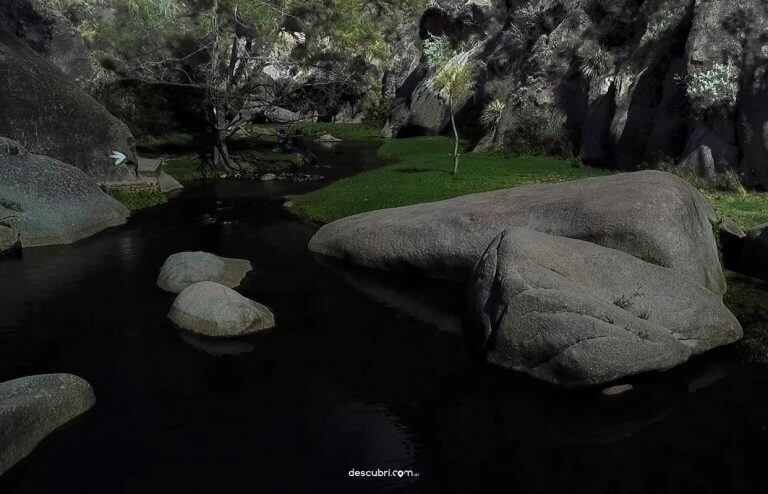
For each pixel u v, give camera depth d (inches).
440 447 303.4
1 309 457.7
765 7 770.8
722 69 781.3
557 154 1122.7
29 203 629.3
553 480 279.3
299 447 301.9
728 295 458.9
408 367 379.9
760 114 742.5
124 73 1154.0
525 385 357.1
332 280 526.9
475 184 818.8
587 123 1062.4
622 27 1097.4
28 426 299.6
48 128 768.9
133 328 428.5
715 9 817.5
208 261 518.0
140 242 630.5
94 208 684.7
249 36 1063.6
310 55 1124.5
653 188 464.4
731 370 369.1
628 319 352.2
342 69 1197.7
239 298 437.1
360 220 590.2
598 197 467.8
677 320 380.5
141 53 1128.8
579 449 302.0
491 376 367.9
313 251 604.4
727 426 317.4
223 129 1048.2
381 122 1825.8
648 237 429.1
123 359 386.0
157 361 384.5
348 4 1079.0
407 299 487.5
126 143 845.8
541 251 387.5
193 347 403.2
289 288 508.4
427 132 1573.6
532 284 368.8
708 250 466.3
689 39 848.9
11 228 596.4
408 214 567.8
